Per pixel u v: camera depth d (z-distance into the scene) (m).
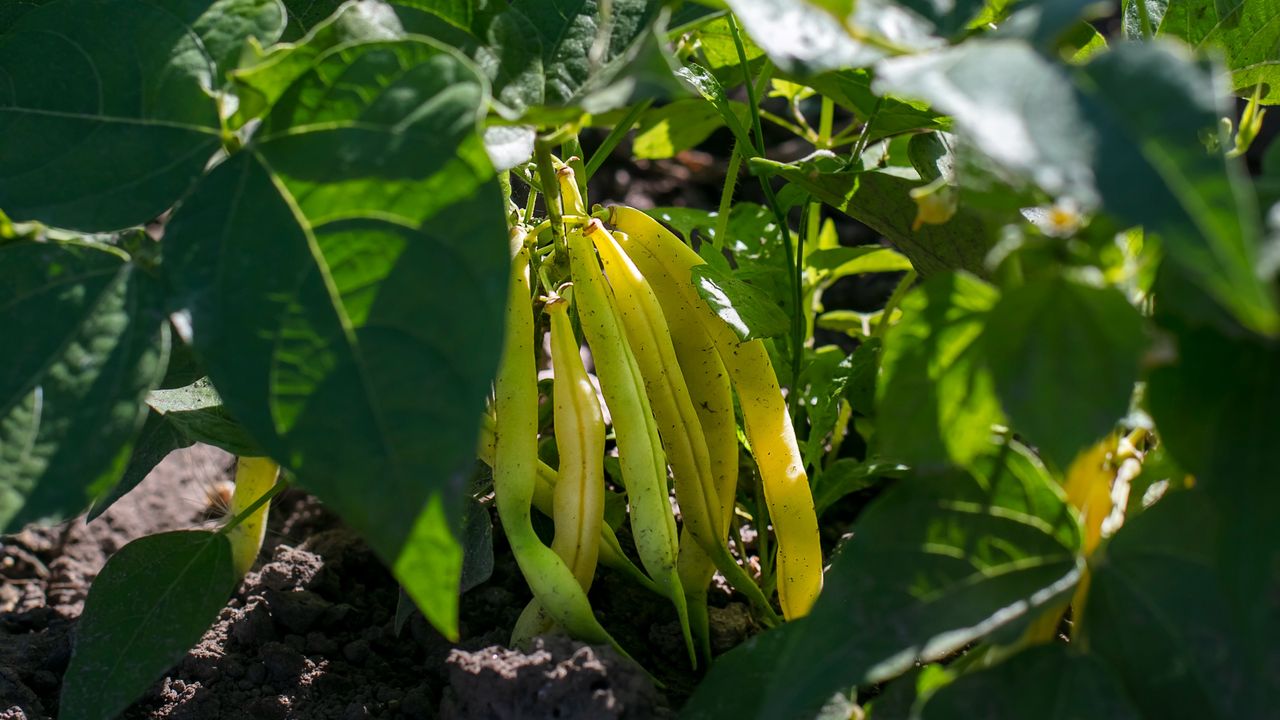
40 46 0.59
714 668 0.59
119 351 0.55
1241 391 0.52
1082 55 0.69
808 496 0.65
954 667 0.58
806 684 0.54
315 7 0.67
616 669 0.60
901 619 0.55
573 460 0.62
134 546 0.64
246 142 0.56
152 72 0.58
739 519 0.77
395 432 0.53
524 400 0.62
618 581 0.72
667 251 0.65
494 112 0.56
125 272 0.56
